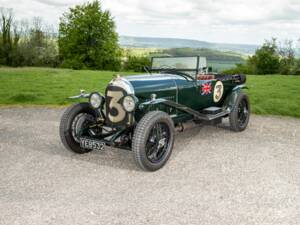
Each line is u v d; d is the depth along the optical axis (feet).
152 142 16.01
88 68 161.79
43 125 25.35
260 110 31.48
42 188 13.80
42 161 17.20
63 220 11.22
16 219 11.25
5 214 11.59
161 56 21.98
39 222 11.07
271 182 14.66
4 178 14.83
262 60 143.84
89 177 15.10
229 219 11.40
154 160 16.12
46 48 155.94
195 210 12.03
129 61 163.22
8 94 40.57
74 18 159.33
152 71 22.31
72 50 157.58
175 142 21.02
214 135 22.80
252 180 14.88
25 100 36.76
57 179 14.79
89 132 18.22
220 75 24.61
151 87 17.61
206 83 21.62
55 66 158.61
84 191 13.56
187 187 14.06
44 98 38.14
